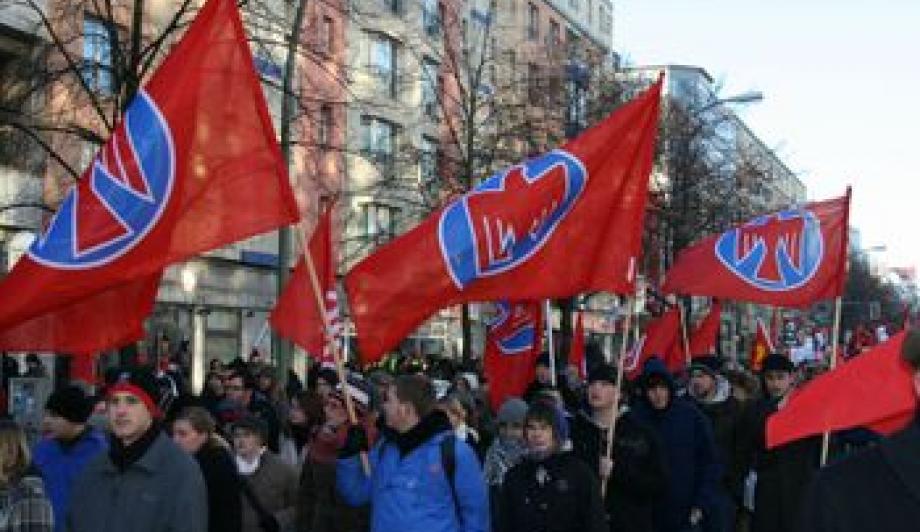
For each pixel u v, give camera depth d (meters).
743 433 9.95
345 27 37.66
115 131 6.20
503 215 7.56
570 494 6.54
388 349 7.39
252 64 6.49
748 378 12.41
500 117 34.06
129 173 6.15
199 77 6.37
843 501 2.72
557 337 32.81
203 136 6.39
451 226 7.49
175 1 27.00
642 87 36.44
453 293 7.48
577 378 12.77
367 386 7.72
